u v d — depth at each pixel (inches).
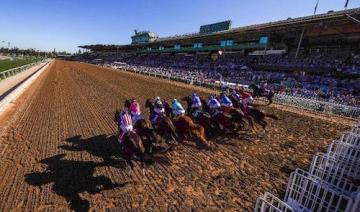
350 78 981.8
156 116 337.1
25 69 1595.7
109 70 1977.1
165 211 210.1
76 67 2239.2
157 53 3100.4
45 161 290.4
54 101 636.1
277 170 285.3
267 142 378.9
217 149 343.0
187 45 2368.4
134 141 255.0
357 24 1001.5
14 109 540.4
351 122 542.6
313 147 362.6
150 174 269.4
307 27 1138.7
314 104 708.0
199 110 378.3
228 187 247.9
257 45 1589.6
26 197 222.4
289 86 1027.9
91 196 227.6
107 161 295.9
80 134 385.4
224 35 1653.5
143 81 1208.2
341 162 246.2
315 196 185.6
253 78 1240.8
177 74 1456.7
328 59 1158.3
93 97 709.9
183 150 335.3
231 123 359.3
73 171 270.2
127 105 377.1
